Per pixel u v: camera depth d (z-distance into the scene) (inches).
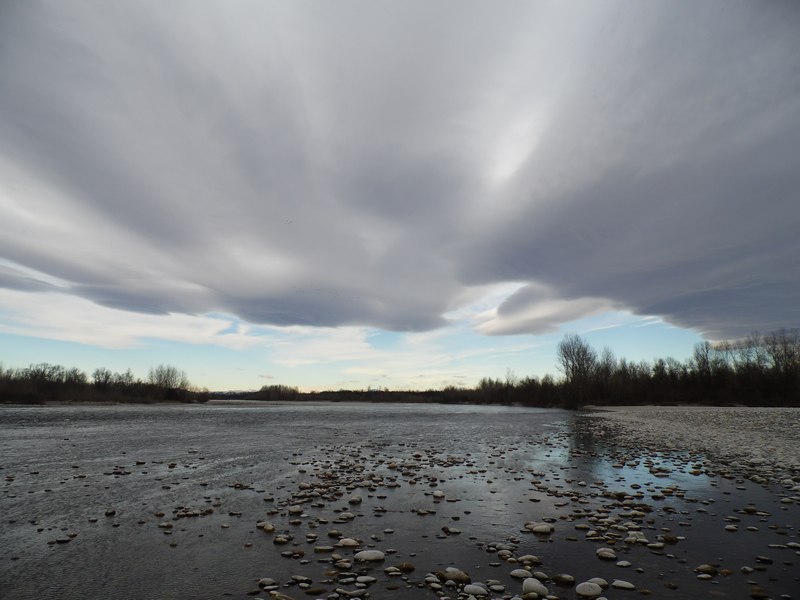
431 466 657.6
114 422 1546.5
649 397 3395.7
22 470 606.5
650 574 263.6
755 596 230.5
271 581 256.8
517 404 4367.6
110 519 384.5
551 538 335.0
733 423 1357.0
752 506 413.7
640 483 527.2
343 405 4372.5
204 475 581.0
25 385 3297.2
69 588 249.8
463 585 254.5
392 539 335.6
